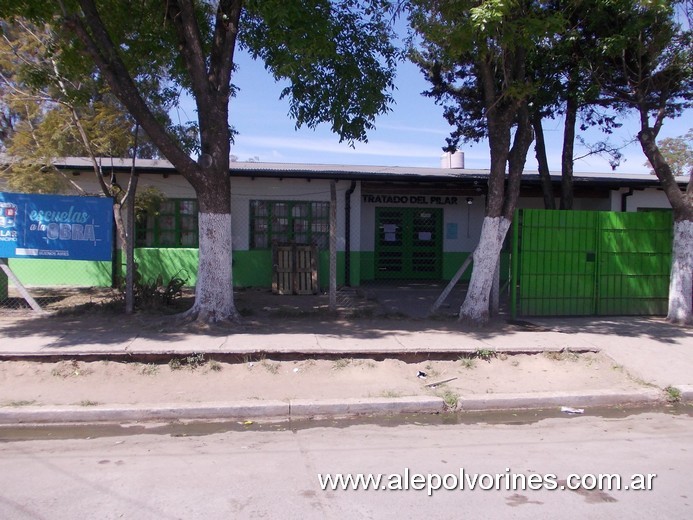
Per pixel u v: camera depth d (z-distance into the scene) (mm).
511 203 9555
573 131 13500
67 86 11906
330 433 5797
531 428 6023
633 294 10914
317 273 13594
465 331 9031
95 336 8070
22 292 9672
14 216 9734
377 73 10320
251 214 14828
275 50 10102
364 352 7672
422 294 13859
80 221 9953
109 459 4984
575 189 16219
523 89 8625
